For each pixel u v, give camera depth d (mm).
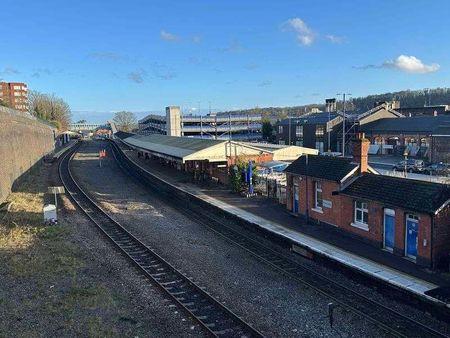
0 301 13219
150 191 36562
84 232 22406
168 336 11664
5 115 32562
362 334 12133
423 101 147000
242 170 32938
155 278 16016
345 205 20938
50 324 11977
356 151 21156
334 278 16734
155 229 23656
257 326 12461
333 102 85562
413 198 17281
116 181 42531
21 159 39719
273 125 98125
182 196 34250
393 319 13117
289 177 25891
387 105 75625
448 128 55375
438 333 12008
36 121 53750
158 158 58906
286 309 13695
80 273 16219
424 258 16500
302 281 16016
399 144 64375
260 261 18422
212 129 107938
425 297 13594
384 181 19516
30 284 14797
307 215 23672
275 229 22172
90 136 171500
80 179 43031
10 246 19016
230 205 28406
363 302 14406
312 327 12500
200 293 14672
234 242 21062
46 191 35000
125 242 20875
